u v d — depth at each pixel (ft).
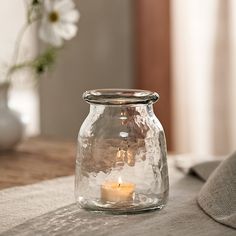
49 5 5.12
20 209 3.57
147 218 3.40
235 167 3.61
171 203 3.65
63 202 3.68
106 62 9.12
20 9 8.21
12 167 4.58
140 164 3.48
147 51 9.17
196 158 4.52
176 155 4.91
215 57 8.72
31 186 4.01
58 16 5.15
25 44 8.16
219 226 3.30
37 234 3.23
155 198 3.49
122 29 9.27
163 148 3.52
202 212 3.49
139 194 3.49
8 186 4.08
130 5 9.29
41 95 8.40
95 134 3.46
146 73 9.20
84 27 8.79
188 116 9.00
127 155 3.47
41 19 5.25
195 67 8.87
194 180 4.14
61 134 8.71
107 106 3.46
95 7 8.91
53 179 4.20
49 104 8.51
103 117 3.47
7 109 5.14
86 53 8.86
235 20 8.54
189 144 9.03
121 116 3.47
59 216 3.46
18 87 7.86
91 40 8.89
